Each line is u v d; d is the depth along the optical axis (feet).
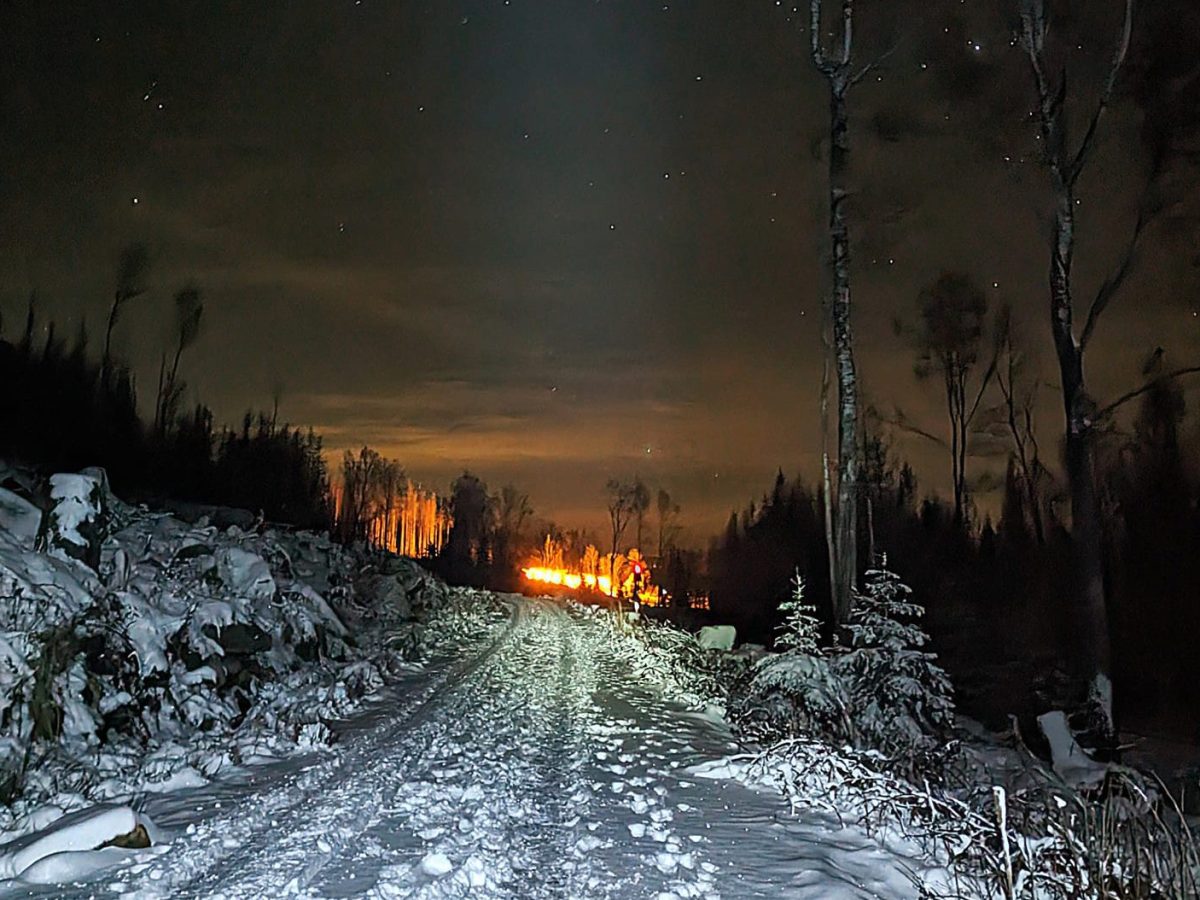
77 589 40.88
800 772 37.45
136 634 43.80
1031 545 136.05
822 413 68.64
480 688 67.51
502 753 43.19
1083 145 69.31
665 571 247.50
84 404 120.78
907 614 51.21
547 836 29.35
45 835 26.53
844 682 49.44
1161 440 119.44
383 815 30.94
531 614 160.15
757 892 24.71
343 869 25.02
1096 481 68.90
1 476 50.01
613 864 26.50
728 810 33.94
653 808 33.65
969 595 124.26
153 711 42.63
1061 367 70.13
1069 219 69.82
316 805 32.19
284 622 60.80
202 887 23.34
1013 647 105.29
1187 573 110.32
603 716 56.03
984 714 87.20
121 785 33.94
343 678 59.31
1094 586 67.77
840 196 68.03
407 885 23.62
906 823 31.35
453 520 311.47
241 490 154.61
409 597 113.70
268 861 25.55
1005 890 23.41
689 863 26.81
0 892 22.90
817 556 151.64
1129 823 25.75
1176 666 104.94
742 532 183.32
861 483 73.51
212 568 57.72
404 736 47.19
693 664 78.13
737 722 52.31
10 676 34.47
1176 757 66.13
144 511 61.87
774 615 150.30
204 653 47.96
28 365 116.37
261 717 46.03
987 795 35.63
